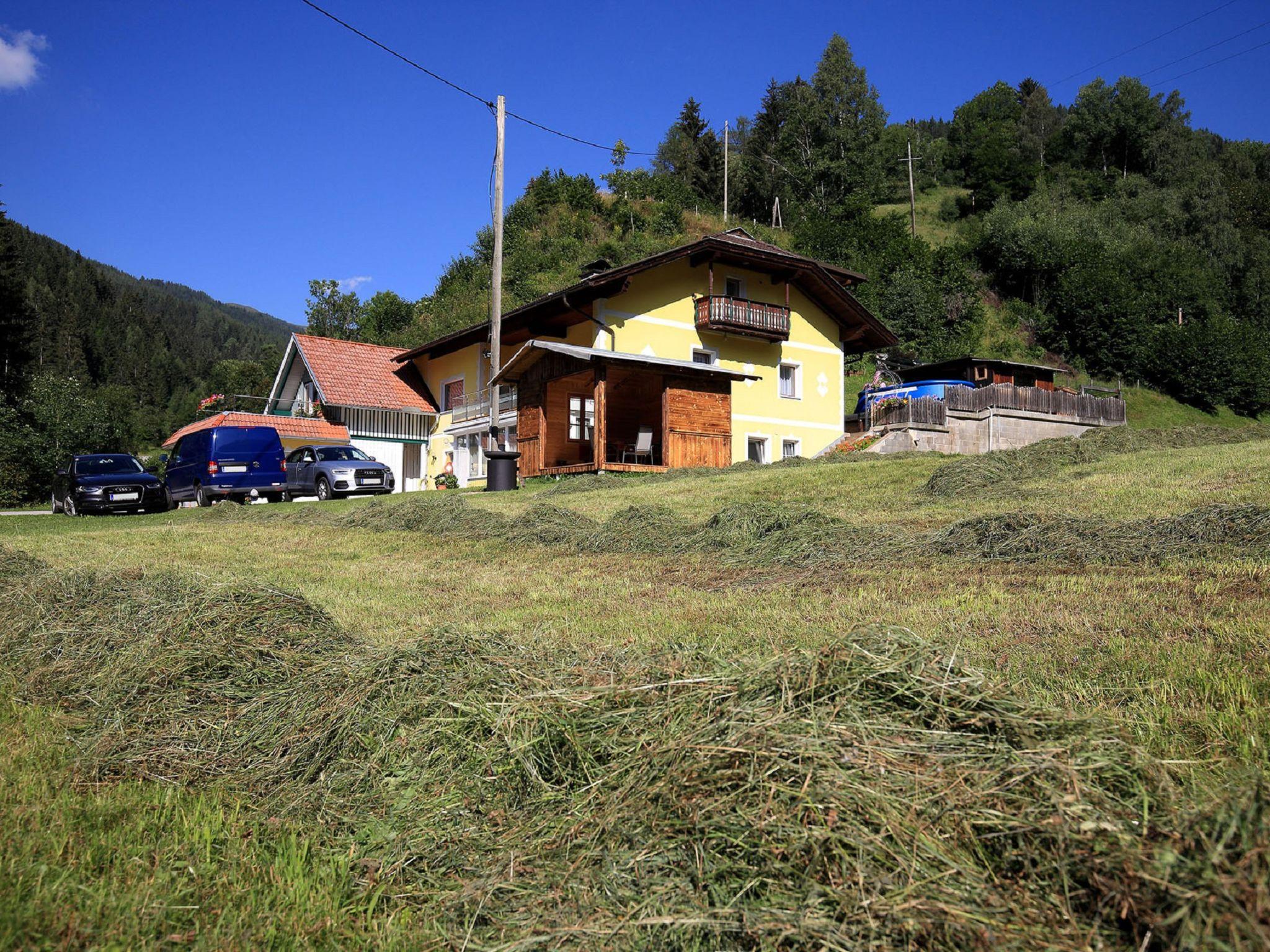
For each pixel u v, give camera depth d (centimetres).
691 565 787
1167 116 9156
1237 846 179
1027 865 194
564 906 219
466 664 364
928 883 190
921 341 4772
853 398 3900
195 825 279
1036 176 8281
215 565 910
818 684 265
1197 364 4803
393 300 5272
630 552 891
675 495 1351
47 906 220
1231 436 1616
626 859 228
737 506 928
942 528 793
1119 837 191
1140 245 5969
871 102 8544
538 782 279
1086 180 8469
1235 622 427
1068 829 195
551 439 2423
